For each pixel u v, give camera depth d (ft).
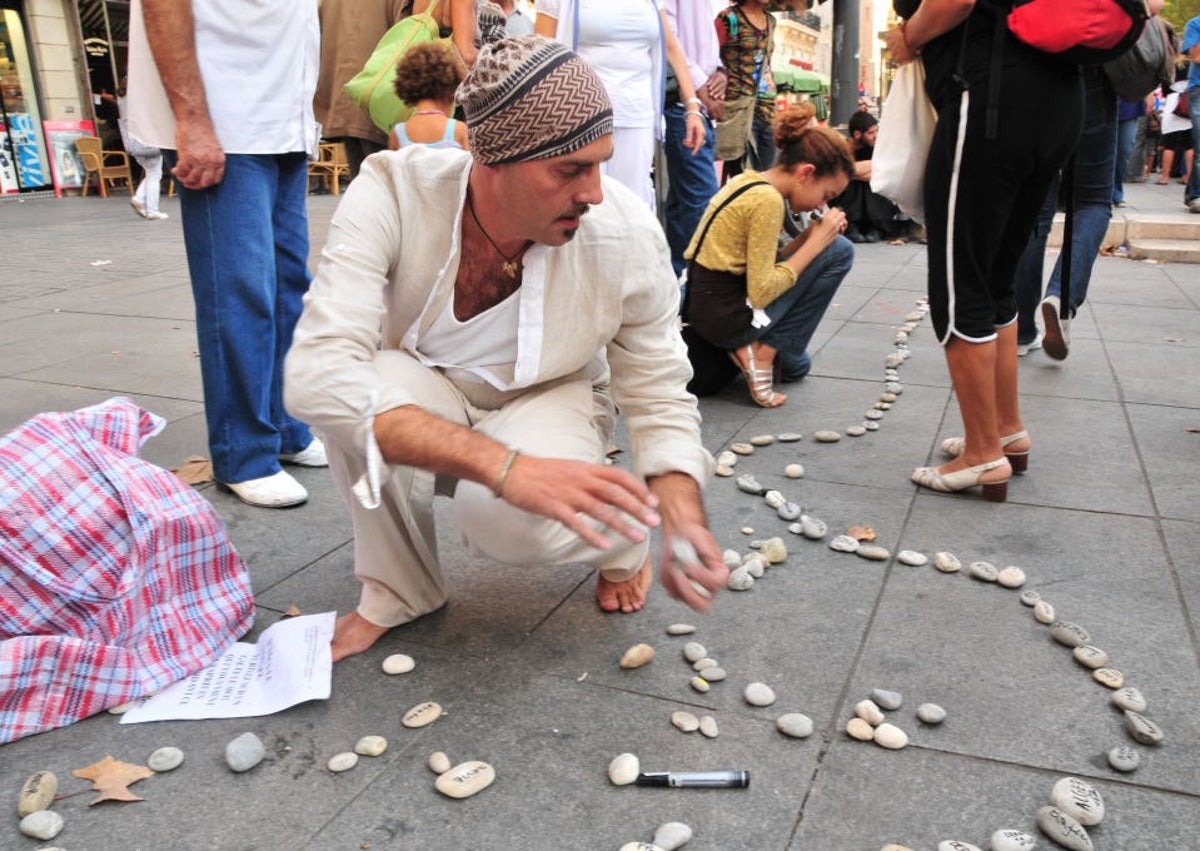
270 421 10.83
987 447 10.07
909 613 7.92
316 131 10.53
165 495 7.34
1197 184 32.09
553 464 5.39
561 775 6.04
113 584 6.97
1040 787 5.90
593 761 6.17
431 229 6.38
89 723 6.63
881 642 7.49
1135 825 5.57
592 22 13.14
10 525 6.64
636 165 14.01
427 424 5.59
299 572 8.76
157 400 13.93
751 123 23.85
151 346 17.22
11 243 32.19
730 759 6.17
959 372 9.87
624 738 6.39
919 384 14.65
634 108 13.67
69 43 55.83
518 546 6.81
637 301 6.64
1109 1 8.54
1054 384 14.43
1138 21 8.71
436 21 14.64
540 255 6.38
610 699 6.81
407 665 7.14
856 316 19.61
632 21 13.30
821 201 13.29
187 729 6.53
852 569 8.71
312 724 6.57
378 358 6.79
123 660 6.81
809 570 8.70
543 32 13.58
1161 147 48.52
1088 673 7.06
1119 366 15.37
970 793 5.85
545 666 7.22
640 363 6.77
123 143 57.52
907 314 19.71
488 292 6.68
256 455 10.25
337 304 6.01
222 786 5.98
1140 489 10.40
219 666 7.22
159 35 8.97
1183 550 8.95
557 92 5.40
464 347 6.88
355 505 7.13
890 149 10.05
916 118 9.95
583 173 5.64
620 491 5.26
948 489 10.37
